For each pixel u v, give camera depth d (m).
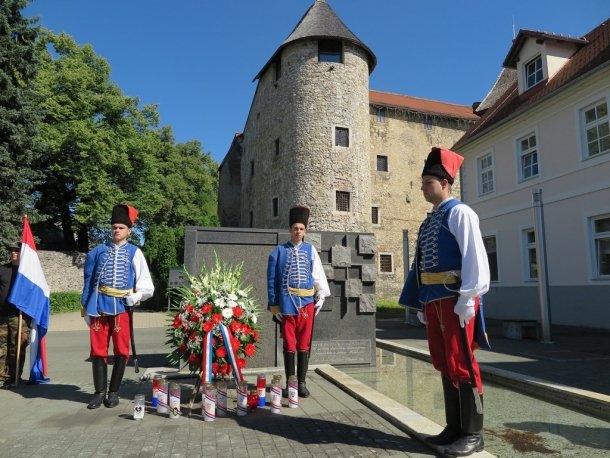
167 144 43.50
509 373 6.24
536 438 3.98
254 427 4.31
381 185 39.25
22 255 6.56
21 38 22.33
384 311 24.62
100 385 5.13
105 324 5.18
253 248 7.47
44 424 4.47
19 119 21.88
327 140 31.59
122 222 5.30
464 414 3.51
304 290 5.50
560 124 15.32
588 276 14.15
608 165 13.57
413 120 40.97
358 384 5.79
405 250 17.05
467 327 3.54
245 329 5.25
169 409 4.71
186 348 5.21
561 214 15.24
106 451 3.71
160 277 30.23
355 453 3.60
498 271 18.27
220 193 47.16
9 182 21.36
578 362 7.70
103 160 32.53
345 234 7.89
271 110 34.41
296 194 31.42
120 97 34.91
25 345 6.86
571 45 17.23
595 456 3.54
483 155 19.39
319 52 32.53
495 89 25.48
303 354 5.48
